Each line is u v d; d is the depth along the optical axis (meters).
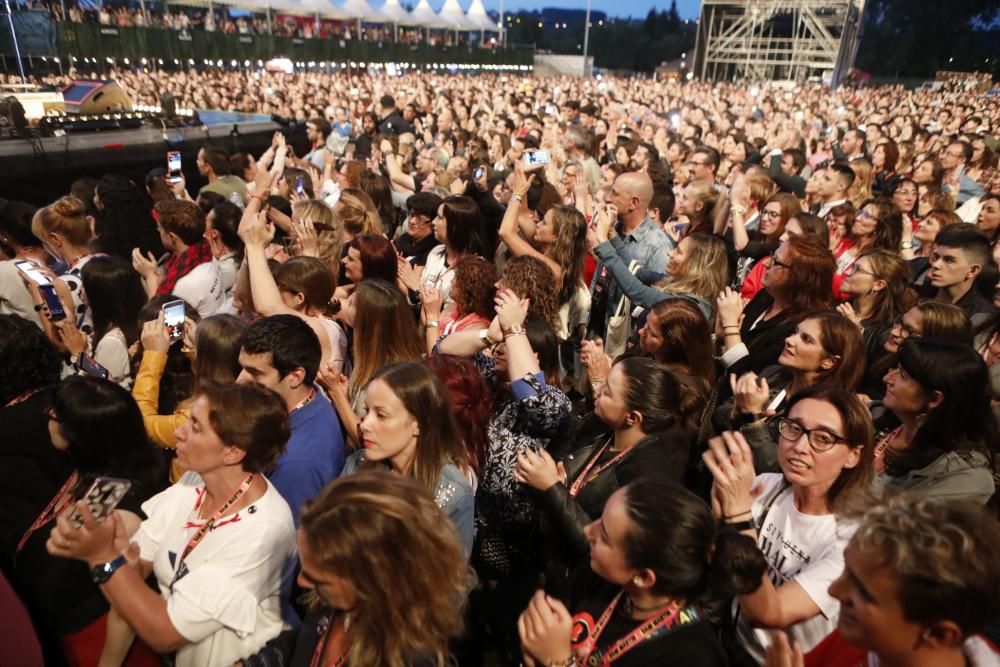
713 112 20.02
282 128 13.45
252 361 2.47
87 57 23.45
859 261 3.81
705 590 1.60
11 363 2.46
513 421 2.76
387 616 1.52
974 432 2.38
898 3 35.78
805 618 1.82
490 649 2.81
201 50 29.17
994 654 1.26
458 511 2.33
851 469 2.00
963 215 7.41
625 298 4.61
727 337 3.51
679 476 2.39
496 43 58.91
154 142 10.37
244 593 1.91
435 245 5.72
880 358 3.43
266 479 2.17
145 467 2.44
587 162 8.05
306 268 3.46
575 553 2.23
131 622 1.78
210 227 4.72
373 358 3.21
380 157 10.21
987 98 25.23
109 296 3.63
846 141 10.98
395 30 48.31
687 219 7.12
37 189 8.74
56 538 1.67
